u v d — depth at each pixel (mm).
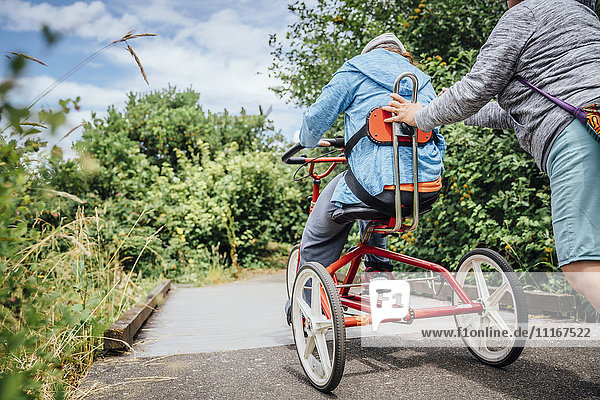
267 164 9695
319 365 2430
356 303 2787
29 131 1292
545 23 1876
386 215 2455
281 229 9953
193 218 8703
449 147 4828
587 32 1844
